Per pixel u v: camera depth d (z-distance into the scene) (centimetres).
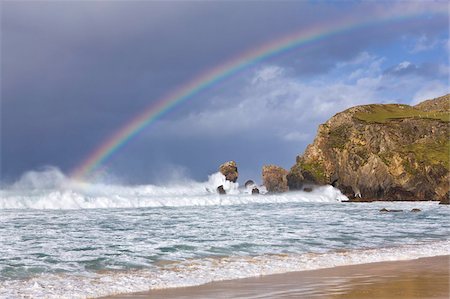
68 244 2811
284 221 4488
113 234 3328
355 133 13550
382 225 4150
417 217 5231
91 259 2306
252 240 2998
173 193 10044
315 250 2603
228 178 12369
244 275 1839
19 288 1650
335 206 7962
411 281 1647
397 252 2469
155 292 1534
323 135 13562
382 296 1394
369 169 11919
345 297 1388
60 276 1895
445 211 6512
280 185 13038
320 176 12619
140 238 3098
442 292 1446
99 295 1509
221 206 7569
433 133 13850
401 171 11631
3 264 2170
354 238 3153
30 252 2512
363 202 10444
